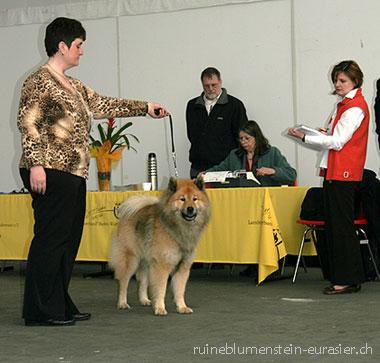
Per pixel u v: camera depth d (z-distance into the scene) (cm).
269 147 634
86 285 593
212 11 784
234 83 776
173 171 815
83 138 392
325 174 507
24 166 388
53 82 383
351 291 506
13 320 416
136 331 374
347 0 720
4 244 657
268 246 547
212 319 409
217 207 574
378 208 532
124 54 832
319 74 735
